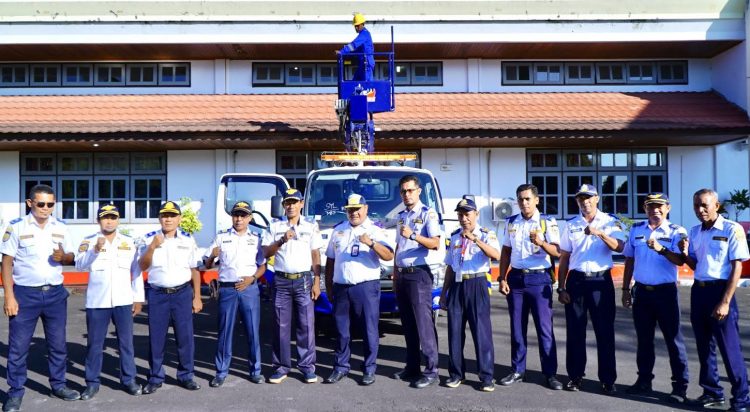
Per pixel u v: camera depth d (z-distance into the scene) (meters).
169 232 5.89
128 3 14.13
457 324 5.97
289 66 15.71
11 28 14.02
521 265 5.98
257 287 6.23
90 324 5.71
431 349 5.98
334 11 14.36
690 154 15.41
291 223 6.26
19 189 15.10
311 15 14.32
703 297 5.34
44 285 5.55
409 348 6.22
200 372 6.53
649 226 5.73
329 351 7.38
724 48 15.14
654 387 5.94
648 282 5.63
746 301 10.34
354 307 6.11
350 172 8.16
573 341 5.82
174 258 5.90
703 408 5.34
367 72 9.82
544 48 14.95
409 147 15.12
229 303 6.07
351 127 9.23
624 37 14.45
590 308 5.81
